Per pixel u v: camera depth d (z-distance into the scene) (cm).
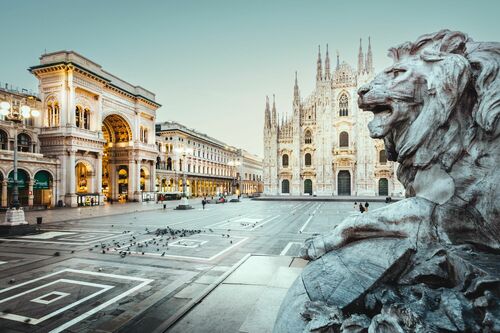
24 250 1162
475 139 283
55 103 4031
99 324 524
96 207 3922
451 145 292
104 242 1336
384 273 269
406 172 354
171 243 1306
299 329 258
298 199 5253
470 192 275
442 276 250
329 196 5619
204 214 2858
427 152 306
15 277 802
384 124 332
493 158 270
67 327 516
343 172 5997
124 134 5400
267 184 6444
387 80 334
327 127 5944
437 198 297
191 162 7838
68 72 4009
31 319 548
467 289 212
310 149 6181
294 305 289
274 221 2212
